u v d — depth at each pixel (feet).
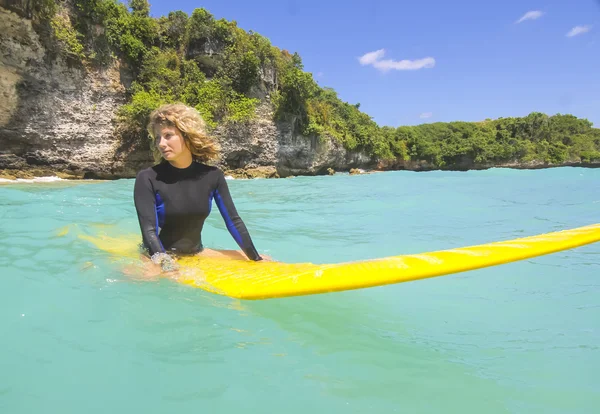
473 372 4.36
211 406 3.50
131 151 55.57
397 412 3.54
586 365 4.58
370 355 4.68
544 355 4.86
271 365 4.29
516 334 5.56
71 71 50.14
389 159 104.88
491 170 91.20
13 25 42.93
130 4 61.11
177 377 3.96
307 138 77.92
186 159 8.54
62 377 3.88
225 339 4.84
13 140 46.47
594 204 21.83
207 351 4.51
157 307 5.69
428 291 7.61
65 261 7.72
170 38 64.90
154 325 5.12
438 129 120.98
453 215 18.15
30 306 5.52
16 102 45.60
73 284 6.46
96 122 53.01
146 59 59.41
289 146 75.05
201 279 6.83
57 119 49.21
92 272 7.02
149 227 8.02
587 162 117.29
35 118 47.39
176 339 4.77
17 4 42.06
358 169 92.32
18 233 10.18
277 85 74.08
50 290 6.15
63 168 50.52
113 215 14.42
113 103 55.11
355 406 3.61
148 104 54.13
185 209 8.41
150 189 8.33
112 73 55.31
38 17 44.86
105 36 54.13
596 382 4.18
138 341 4.68
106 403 3.50
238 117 66.44
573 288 7.82
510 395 3.90
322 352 4.69
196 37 65.21
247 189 36.83
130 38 57.16
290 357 4.50
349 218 17.28
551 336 5.48
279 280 6.21
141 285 6.57
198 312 5.59
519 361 4.68
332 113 94.68
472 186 37.32
